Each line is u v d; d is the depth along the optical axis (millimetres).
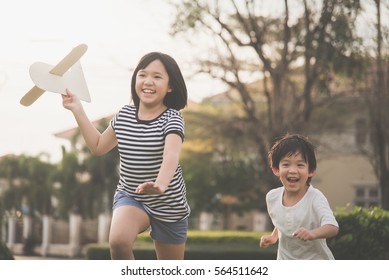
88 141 6805
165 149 6211
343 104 30984
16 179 44438
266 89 27938
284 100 27391
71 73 6918
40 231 45125
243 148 34219
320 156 37562
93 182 44219
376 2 23547
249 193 40312
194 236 25266
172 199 6434
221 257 20422
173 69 6648
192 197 40406
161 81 6547
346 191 44094
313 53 25250
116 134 6590
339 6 24266
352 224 10516
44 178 44656
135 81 6723
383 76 25469
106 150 6879
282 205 6836
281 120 27250
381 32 23859
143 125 6504
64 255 43656
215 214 42938
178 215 6547
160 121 6457
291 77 28844
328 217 6453
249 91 32000
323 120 34375
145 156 6410
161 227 6559
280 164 6770
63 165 44031
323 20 24703
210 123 32469
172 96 6770
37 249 44562
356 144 34969
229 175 39125
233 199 41375
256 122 29000
